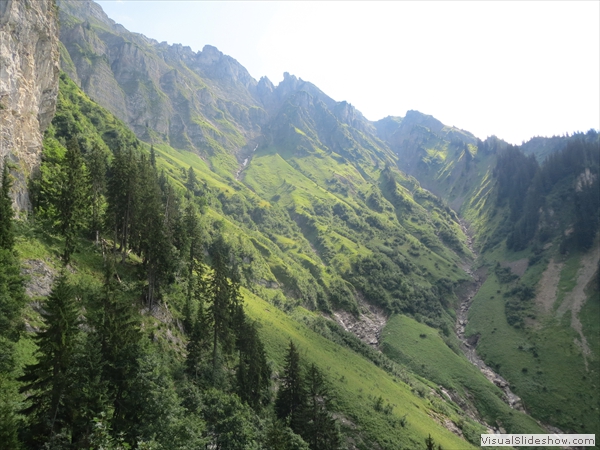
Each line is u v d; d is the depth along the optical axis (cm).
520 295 18788
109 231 6581
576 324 15638
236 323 6131
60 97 12094
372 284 19450
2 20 5766
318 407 5488
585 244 19288
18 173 5741
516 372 14538
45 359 2627
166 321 5725
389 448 6600
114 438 2402
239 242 15325
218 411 4003
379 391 9094
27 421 2489
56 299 2709
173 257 6469
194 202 15988
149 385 2988
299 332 10550
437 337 15912
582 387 13112
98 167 6544
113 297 3438
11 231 4234
